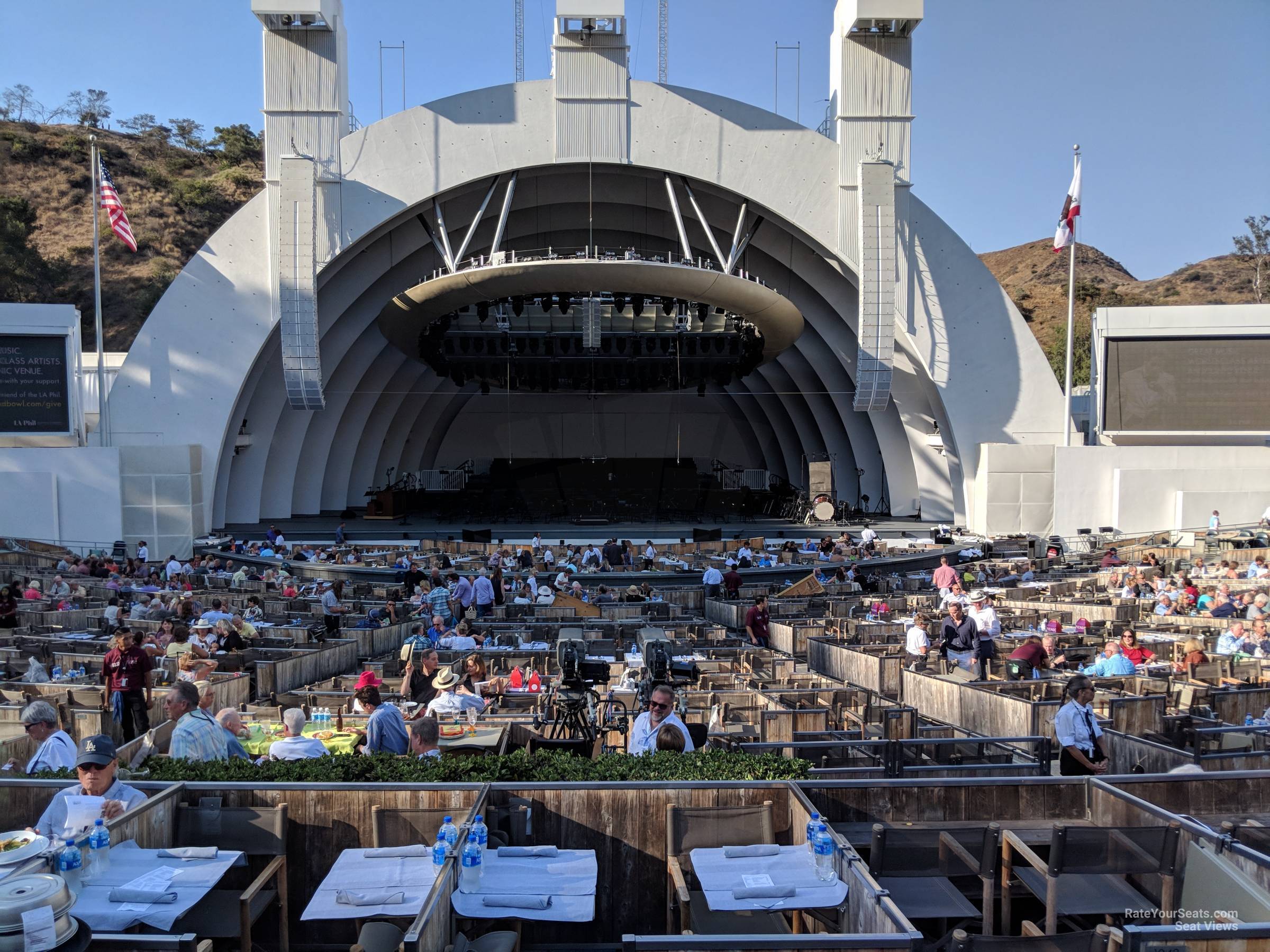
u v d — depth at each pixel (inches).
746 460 2393.0
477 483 2030.0
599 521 1738.4
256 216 1439.5
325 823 239.0
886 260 1378.0
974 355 1508.4
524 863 214.7
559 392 2139.5
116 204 1352.1
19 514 1341.0
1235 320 1398.9
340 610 831.1
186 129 4719.5
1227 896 201.3
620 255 1726.1
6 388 1359.5
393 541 1406.3
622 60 1417.3
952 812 254.4
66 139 3986.2
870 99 1435.8
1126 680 486.0
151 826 226.4
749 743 346.3
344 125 1451.8
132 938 165.3
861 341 1386.6
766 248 1577.3
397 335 1475.1
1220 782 261.4
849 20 1386.6
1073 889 223.9
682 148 1435.8
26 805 243.4
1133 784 258.4
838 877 203.9
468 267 1588.3
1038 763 338.0
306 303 1349.7
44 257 3444.9
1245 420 1402.6
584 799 240.7
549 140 1425.9
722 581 1020.5
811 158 1449.3
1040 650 507.2
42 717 285.6
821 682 524.7
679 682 445.4
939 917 217.5
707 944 162.2
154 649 540.1
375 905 194.1
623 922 241.4
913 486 1686.8
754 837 236.5
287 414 1683.1
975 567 1153.4
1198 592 834.2
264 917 232.7
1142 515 1444.4
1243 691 451.5
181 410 1448.1
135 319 3245.6
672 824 234.4
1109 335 1427.2
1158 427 1423.5
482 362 1707.7
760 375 2047.2
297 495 1768.0
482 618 826.8
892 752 329.1
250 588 969.5
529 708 465.7
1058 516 1448.1
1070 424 1480.1
